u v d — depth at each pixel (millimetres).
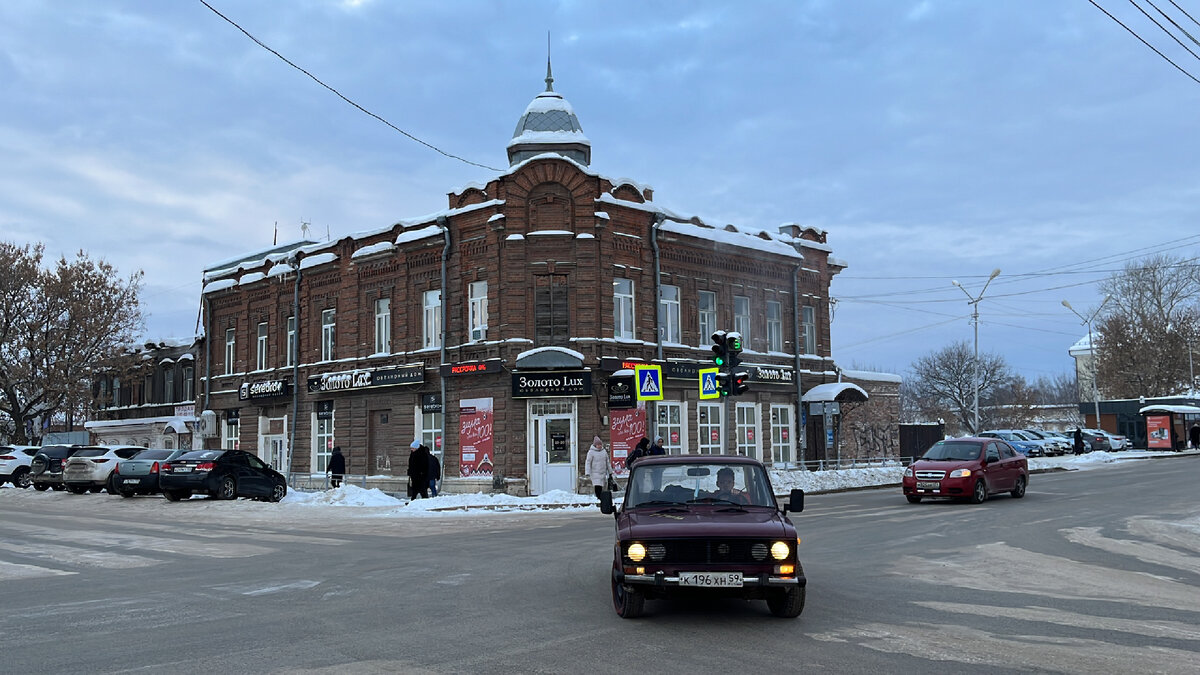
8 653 7301
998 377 78250
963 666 6684
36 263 46688
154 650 7367
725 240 33094
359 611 9078
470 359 29781
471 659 6980
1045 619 8523
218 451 27828
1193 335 67812
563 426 28719
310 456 35750
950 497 24953
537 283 29016
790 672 6527
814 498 26984
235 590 10531
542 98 33344
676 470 9672
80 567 12898
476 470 29172
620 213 30078
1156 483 29953
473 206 29922
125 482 28812
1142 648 7277
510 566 12398
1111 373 71188
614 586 8828
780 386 35031
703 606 9172
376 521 20953
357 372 33250
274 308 38594
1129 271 71188
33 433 53219
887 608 9109
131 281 49406
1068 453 53500
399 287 32750
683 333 31938
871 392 40656
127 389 52312
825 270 38594
